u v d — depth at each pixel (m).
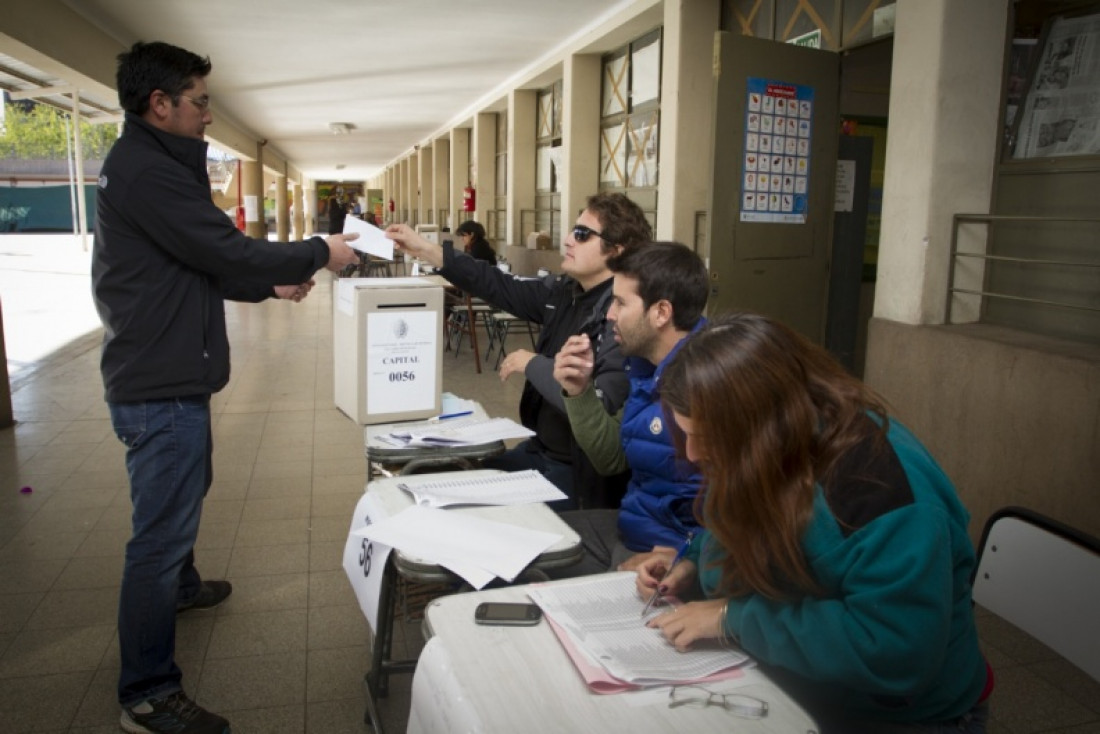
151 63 1.92
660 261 1.83
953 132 3.19
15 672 2.31
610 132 7.87
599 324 2.34
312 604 2.74
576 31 7.43
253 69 9.23
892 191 3.41
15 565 3.00
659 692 1.07
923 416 3.27
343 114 13.51
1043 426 2.75
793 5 4.70
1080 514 2.63
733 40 3.77
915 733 1.16
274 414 5.27
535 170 10.39
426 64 9.02
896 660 1.00
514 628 1.21
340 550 3.17
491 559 1.47
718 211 3.89
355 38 7.63
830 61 4.15
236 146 14.74
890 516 1.02
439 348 2.34
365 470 4.15
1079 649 1.31
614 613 1.26
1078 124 3.00
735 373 1.04
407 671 2.13
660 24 6.55
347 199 28.98
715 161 3.84
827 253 4.35
